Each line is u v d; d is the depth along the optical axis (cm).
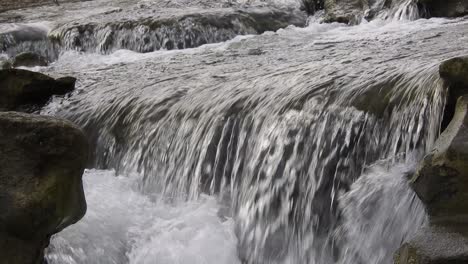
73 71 1103
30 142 465
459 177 414
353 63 703
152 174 675
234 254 568
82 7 1862
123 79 933
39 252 473
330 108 568
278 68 779
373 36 990
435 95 497
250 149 602
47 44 1457
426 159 430
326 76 642
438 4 1082
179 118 680
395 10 1142
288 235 552
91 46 1391
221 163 619
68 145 469
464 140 419
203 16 1350
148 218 610
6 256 450
